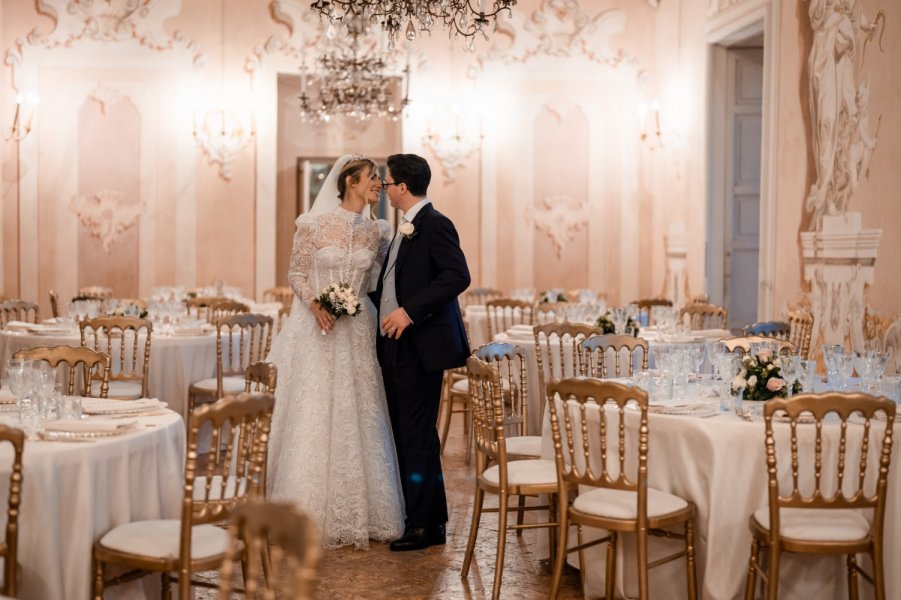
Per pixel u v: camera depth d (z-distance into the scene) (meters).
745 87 9.68
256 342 7.41
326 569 4.38
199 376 6.77
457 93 10.96
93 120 10.49
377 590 4.11
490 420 4.23
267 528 1.98
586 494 3.78
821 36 7.34
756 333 6.53
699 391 4.33
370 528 4.77
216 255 10.72
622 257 11.21
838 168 7.07
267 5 10.65
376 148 11.55
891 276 6.34
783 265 7.96
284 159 11.46
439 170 10.97
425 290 4.57
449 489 6.01
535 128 11.07
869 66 6.63
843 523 3.42
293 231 11.49
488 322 8.29
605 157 11.16
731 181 9.70
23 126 10.37
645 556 3.50
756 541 3.51
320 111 9.73
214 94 10.64
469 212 11.03
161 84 10.56
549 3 11.01
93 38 10.45
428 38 10.88
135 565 3.08
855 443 3.60
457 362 4.65
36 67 10.38
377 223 4.92
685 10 10.15
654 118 11.06
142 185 10.58
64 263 10.51
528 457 4.67
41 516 3.06
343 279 4.74
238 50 10.66
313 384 4.70
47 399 3.55
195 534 3.23
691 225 10.05
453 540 4.88
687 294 10.18
